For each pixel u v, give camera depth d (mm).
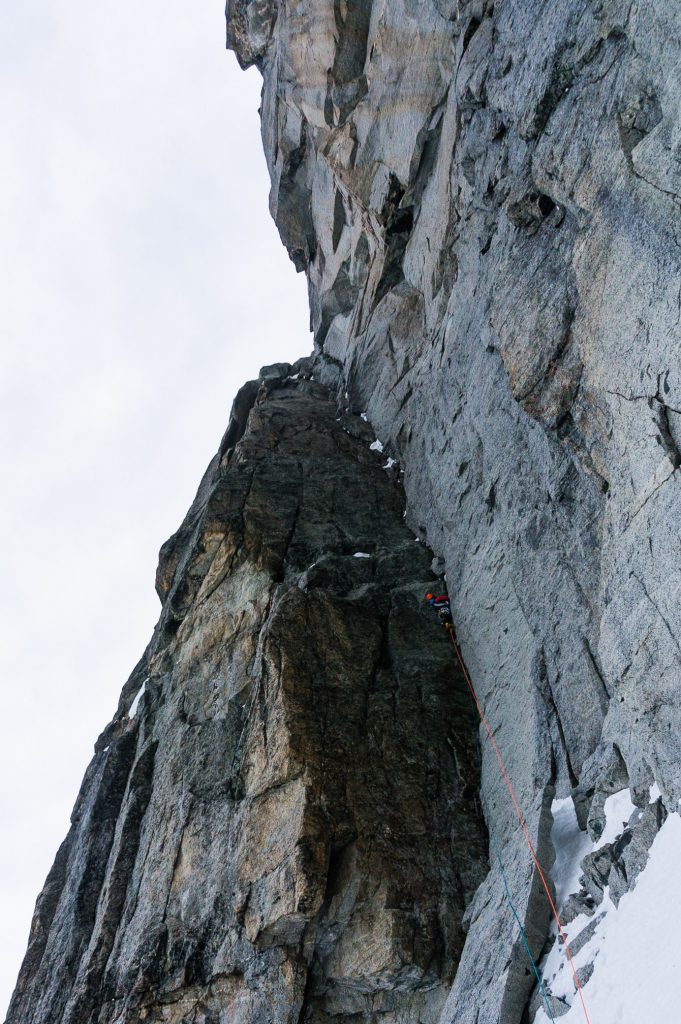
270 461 20438
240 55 29609
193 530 21625
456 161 16578
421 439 18781
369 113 20562
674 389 9336
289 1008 11562
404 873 11961
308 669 14188
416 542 17625
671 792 8984
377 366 22609
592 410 10906
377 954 11336
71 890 16875
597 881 9453
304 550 17578
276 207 27891
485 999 9844
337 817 12383
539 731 11852
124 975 13312
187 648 17359
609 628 10250
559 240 12156
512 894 10648
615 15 10820
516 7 13289
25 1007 15312
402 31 18500
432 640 15055
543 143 12070
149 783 16094
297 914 11492
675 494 9281
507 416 14102
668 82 9656
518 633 13273
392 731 13531
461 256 16469
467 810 12758
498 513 14531
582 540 11531
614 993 8148
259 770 13602
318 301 28750
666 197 9570
